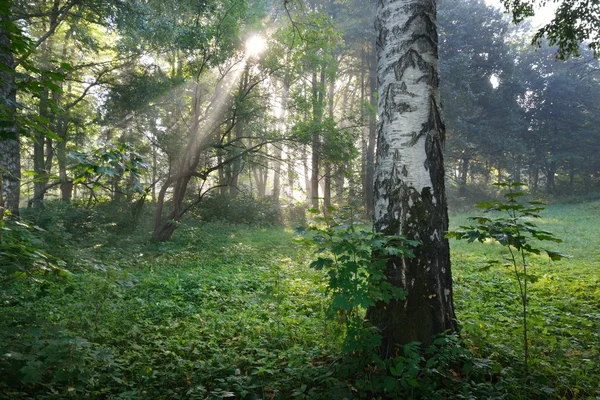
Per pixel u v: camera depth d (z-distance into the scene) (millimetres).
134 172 3678
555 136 45469
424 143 4359
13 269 3322
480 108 43812
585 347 4844
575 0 8922
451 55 38406
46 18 19688
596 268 10000
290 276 8891
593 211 27891
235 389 3666
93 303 5434
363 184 30391
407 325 4047
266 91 16750
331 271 3600
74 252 7367
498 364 3797
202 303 6848
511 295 7562
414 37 4453
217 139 17953
